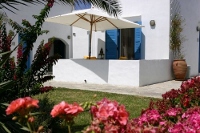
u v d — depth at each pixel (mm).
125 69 11711
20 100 1807
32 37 4516
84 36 16484
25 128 3084
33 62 4527
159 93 9523
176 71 13344
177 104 4359
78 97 8422
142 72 11594
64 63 13359
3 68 4312
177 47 13602
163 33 13547
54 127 4691
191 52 15344
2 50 4477
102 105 1785
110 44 15414
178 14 13773
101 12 12797
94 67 12516
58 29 16375
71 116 1796
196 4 15875
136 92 9758
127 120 1812
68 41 17000
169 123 2750
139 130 1830
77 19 12945
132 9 14500
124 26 13172
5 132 3172
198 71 16703
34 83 4594
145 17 14070
